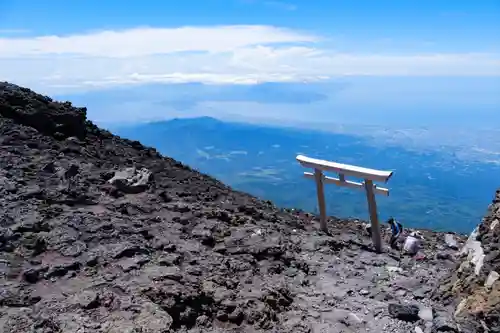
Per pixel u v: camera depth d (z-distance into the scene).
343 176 14.24
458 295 10.09
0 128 14.23
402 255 13.84
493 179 153.62
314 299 10.26
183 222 12.41
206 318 8.52
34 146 14.21
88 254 9.68
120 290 8.45
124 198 13.06
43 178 12.56
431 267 12.77
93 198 12.43
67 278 8.88
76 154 14.91
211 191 15.92
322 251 13.12
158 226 11.80
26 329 7.18
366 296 10.58
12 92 15.59
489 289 9.25
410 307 9.61
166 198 13.69
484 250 10.16
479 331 8.56
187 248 10.84
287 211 17.97
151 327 7.33
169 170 16.75
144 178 14.12
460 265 10.79
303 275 11.33
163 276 9.03
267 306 9.19
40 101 16.28
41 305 7.86
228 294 9.08
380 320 9.43
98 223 10.90
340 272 11.85
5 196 11.14
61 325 7.23
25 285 8.46
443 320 8.78
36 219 10.39
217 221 12.97
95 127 17.80
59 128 15.83
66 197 11.91
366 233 16.03
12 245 9.48
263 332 8.56
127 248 9.95
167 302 8.28
